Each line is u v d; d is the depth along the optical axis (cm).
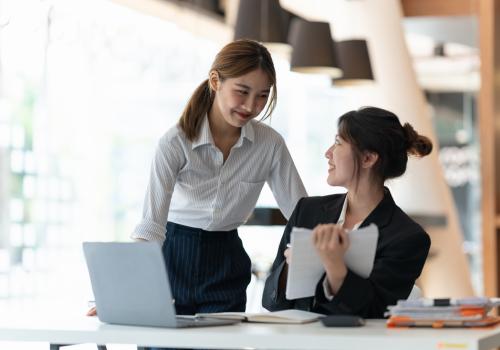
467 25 756
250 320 245
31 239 609
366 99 776
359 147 270
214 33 716
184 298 308
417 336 204
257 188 320
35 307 604
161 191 301
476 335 206
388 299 253
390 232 266
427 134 760
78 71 612
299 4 686
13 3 505
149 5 661
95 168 677
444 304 226
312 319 242
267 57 292
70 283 642
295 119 815
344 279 243
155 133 718
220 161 309
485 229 594
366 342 203
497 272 590
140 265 231
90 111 656
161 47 705
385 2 756
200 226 310
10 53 517
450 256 755
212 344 216
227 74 289
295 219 287
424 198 753
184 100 724
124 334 224
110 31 635
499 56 602
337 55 589
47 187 628
